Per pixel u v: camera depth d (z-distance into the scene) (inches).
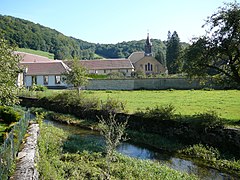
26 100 1421.0
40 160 430.3
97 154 573.0
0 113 724.0
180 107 1023.0
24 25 4608.8
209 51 770.8
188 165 574.2
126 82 2025.1
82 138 739.4
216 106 1028.5
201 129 677.9
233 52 758.5
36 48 4458.7
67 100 1189.7
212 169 551.2
